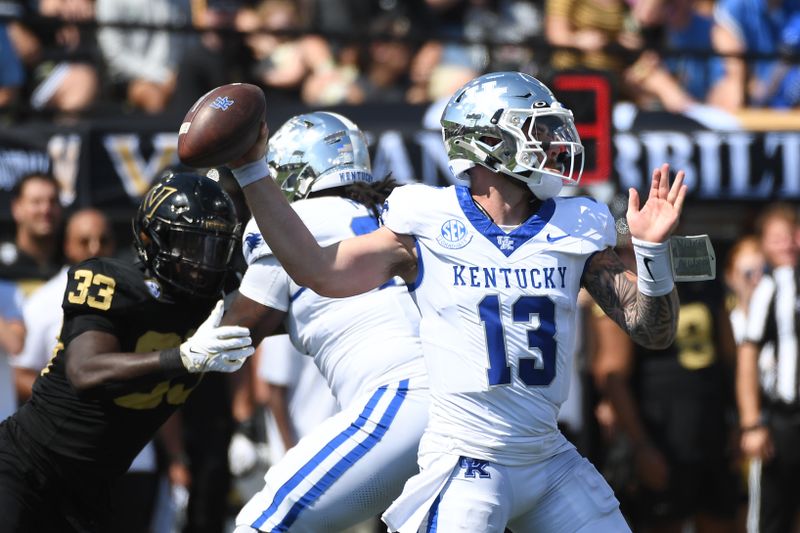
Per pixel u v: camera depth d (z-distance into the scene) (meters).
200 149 13.77
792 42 35.22
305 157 17.92
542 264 14.43
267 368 24.55
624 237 24.95
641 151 27.62
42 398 16.42
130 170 26.53
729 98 34.47
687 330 26.64
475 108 14.45
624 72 33.31
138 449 16.78
